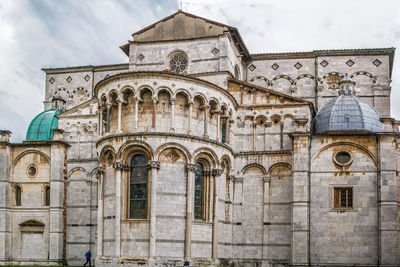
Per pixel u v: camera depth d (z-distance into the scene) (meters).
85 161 65.25
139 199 47.78
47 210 63.31
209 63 61.94
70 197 64.88
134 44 65.12
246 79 71.00
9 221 63.47
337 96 61.75
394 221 49.50
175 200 47.44
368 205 50.81
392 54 68.19
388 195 50.00
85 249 63.50
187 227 47.25
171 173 47.75
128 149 48.12
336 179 51.72
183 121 49.34
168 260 45.97
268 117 57.25
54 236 62.19
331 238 50.91
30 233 63.56
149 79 48.50
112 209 48.25
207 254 49.22
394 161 50.50
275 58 70.44
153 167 46.94
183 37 64.44
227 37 61.81
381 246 49.31
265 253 54.06
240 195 55.88
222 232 52.62
